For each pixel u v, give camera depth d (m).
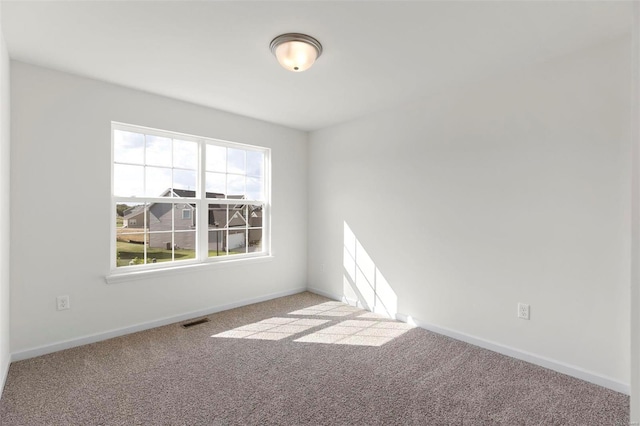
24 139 2.54
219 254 3.83
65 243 2.73
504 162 2.69
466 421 1.89
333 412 1.96
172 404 2.02
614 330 2.19
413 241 3.35
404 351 2.76
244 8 1.88
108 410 1.96
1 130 2.06
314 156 4.50
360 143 3.90
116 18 1.97
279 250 4.32
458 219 2.99
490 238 2.78
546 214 2.47
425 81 2.85
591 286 2.28
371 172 3.77
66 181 2.73
